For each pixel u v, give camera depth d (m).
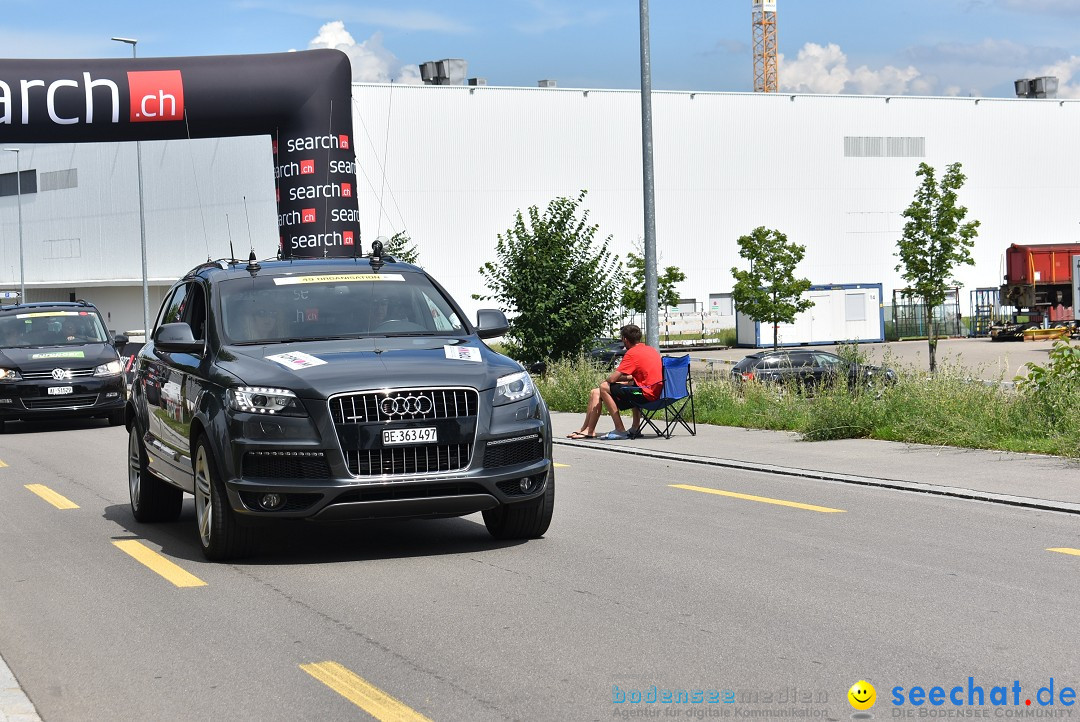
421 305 31.61
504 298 94.19
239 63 86.56
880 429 51.50
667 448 51.66
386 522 32.94
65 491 42.06
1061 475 38.16
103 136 84.81
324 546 29.42
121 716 16.67
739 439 54.25
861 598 22.56
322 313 30.67
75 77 83.12
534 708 16.36
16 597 24.61
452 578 25.11
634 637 19.95
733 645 19.34
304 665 18.84
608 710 16.19
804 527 30.94
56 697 17.64
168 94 84.56
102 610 23.19
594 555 27.41
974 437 46.44
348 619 21.78
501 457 27.08
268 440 25.95
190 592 24.55
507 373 27.95
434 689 17.36
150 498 34.06
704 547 28.27
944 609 21.55
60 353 73.75
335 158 87.94
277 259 33.97
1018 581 23.83
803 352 100.69
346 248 88.50
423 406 26.25
